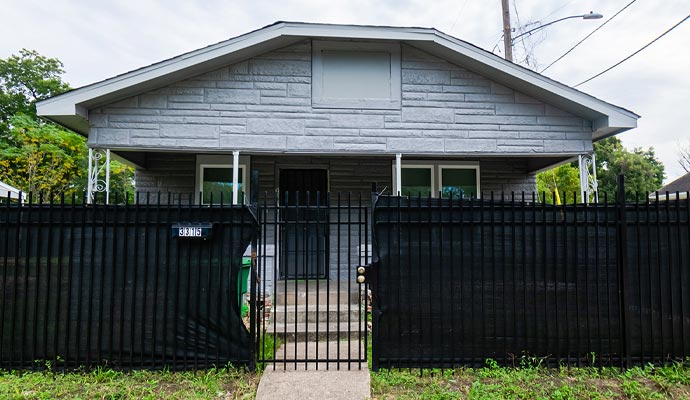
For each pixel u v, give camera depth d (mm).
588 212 4223
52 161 18141
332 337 5195
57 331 3953
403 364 4059
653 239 4230
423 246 4152
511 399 3449
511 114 6816
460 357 4074
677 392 3611
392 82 6703
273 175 7793
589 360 4086
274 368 3992
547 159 7875
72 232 4055
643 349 4105
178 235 3967
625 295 4133
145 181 7684
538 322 4113
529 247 4172
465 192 8242
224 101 6383
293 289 6719
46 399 3396
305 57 6586
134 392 3541
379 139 6629
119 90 5863
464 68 6809
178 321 4039
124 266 4051
